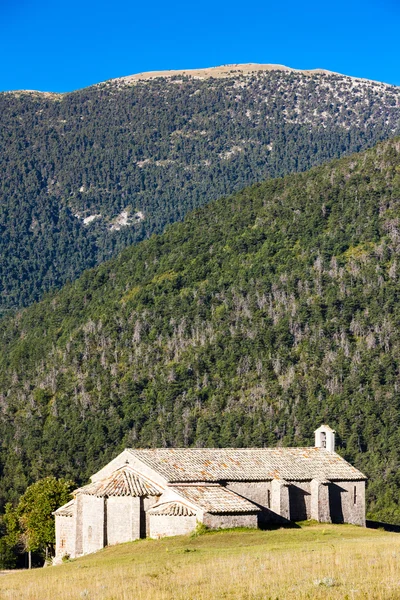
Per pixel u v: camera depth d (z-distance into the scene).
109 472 174.62
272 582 96.94
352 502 183.62
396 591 88.19
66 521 173.00
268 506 172.00
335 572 100.88
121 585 104.12
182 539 148.25
